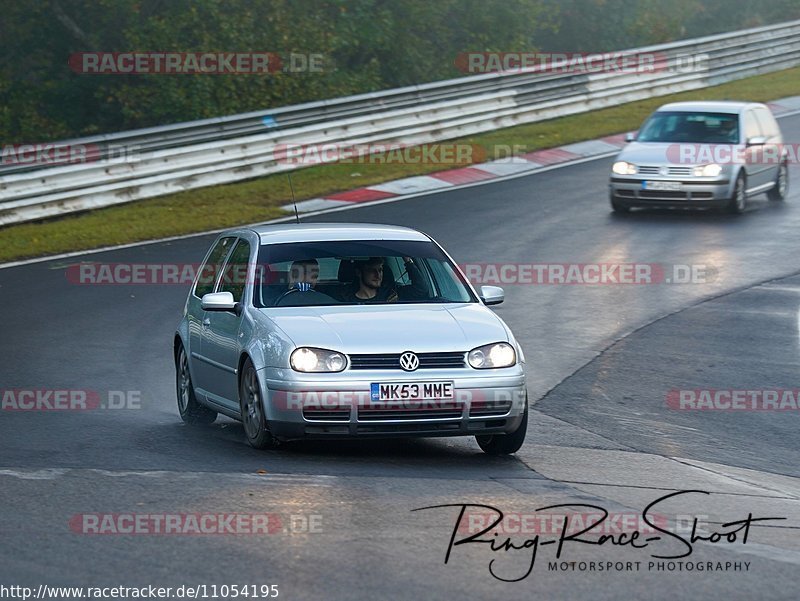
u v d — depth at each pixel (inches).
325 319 1078.4
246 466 1013.2
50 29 5073.8
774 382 1540.4
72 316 1932.8
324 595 654.5
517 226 2672.2
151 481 942.4
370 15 5068.9
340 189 3149.6
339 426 1018.7
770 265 2304.4
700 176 2736.2
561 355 1690.5
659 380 1551.4
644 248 2452.0
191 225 2741.1
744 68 4933.6
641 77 4473.4
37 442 1147.3
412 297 1150.3
